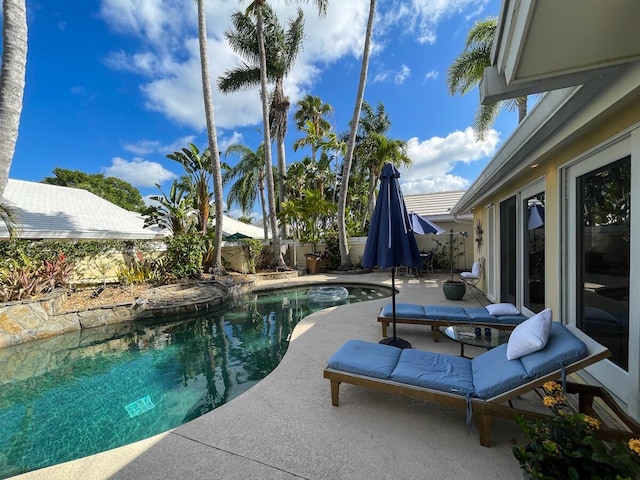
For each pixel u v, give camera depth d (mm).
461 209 10062
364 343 3510
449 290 7875
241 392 3971
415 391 2664
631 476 1463
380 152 16375
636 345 2523
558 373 2336
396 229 4262
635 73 2025
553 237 4000
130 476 2172
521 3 1618
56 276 7809
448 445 2428
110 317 7172
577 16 1534
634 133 2518
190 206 13359
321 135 20906
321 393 3279
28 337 6090
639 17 1544
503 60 2105
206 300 8422
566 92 2471
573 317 3574
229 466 2244
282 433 2609
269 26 15852
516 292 5832
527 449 1786
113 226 12328
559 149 3701
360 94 13789
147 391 4043
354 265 15453
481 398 2473
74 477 2182
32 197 12320
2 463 2777
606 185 3029
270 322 7238
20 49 6004
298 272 14164
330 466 2223
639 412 2480
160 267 10359
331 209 15531
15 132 5984
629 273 2662
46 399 3889
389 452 2355
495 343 3656
